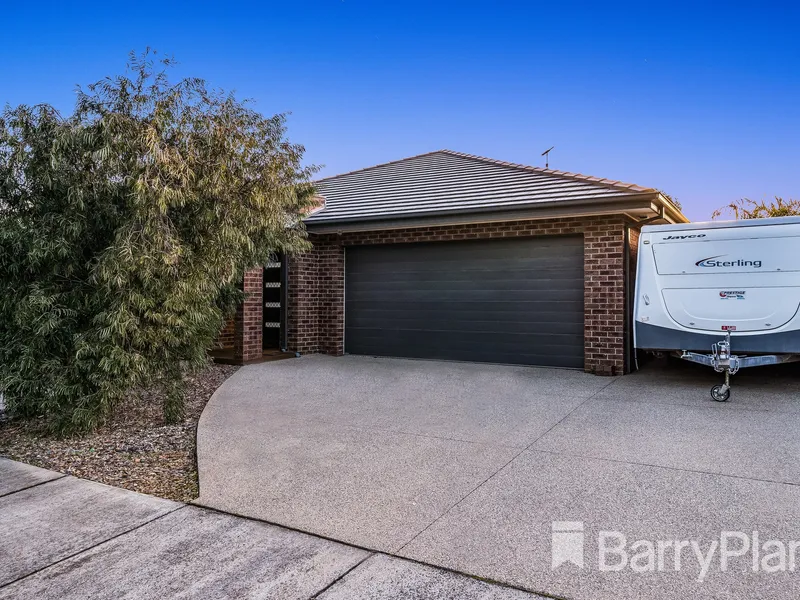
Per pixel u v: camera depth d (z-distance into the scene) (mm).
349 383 8484
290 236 7840
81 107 5656
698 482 4223
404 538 3393
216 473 4633
